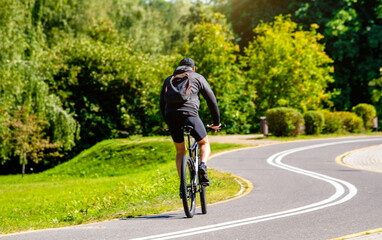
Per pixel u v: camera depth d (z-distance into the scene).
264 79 45.62
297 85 44.16
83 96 45.28
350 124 40.88
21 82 30.67
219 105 41.69
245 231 8.21
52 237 8.18
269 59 45.47
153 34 84.75
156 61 50.47
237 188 14.41
